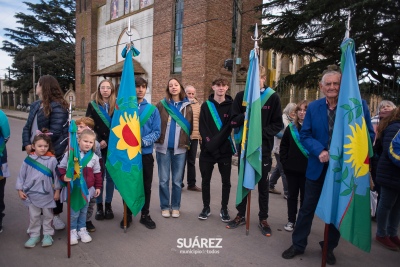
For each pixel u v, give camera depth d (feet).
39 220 11.68
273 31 38.19
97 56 80.18
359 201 9.61
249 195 12.76
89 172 12.22
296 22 35.45
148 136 13.17
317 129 10.40
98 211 14.38
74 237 11.80
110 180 14.33
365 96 29.66
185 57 55.93
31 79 109.40
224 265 10.56
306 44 38.24
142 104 13.47
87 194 11.75
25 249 11.32
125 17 69.67
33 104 12.75
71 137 10.91
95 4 78.95
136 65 65.00
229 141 14.11
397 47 32.48
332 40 33.24
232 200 17.61
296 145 13.01
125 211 12.84
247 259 11.01
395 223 12.30
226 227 13.74
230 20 56.03
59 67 107.65
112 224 13.85
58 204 12.87
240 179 12.71
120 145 12.55
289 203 13.55
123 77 12.74
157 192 18.76
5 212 14.85
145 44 64.85
